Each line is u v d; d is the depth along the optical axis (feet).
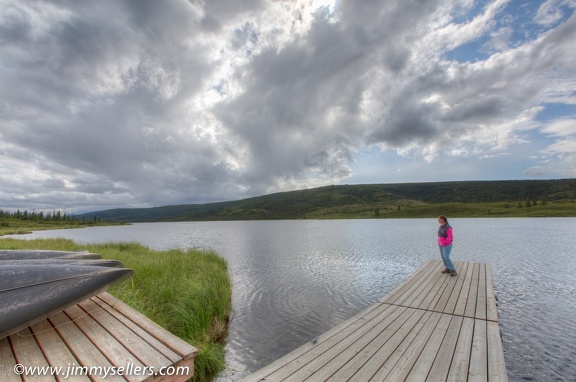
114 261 19.27
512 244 103.60
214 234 213.46
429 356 19.02
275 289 49.65
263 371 17.08
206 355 23.66
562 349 26.96
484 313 27.58
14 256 19.98
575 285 48.85
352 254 89.81
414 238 139.85
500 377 16.44
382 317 26.63
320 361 18.30
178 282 37.86
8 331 11.27
